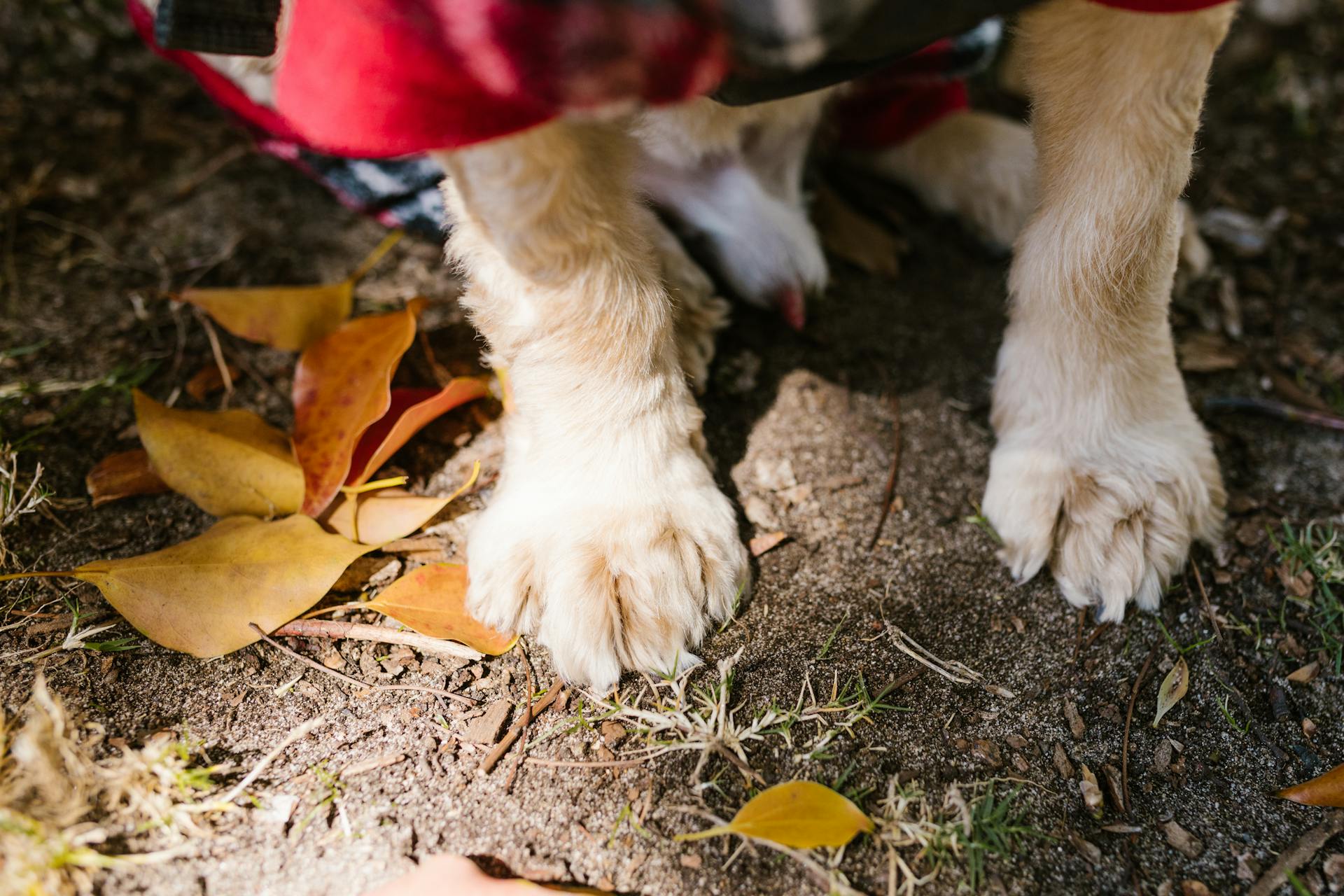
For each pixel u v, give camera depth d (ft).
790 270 1.53
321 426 1.39
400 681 1.27
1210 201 1.77
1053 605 1.35
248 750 1.22
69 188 1.72
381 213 1.57
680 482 1.31
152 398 1.46
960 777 1.22
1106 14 1.16
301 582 1.27
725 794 1.21
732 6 0.95
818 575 1.36
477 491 1.42
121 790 1.16
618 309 1.23
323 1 1.07
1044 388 1.36
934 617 1.33
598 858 1.17
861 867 1.17
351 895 1.13
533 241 1.16
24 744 1.13
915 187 1.76
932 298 1.64
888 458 1.47
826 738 1.23
